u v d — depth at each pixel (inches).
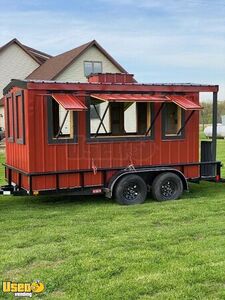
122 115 373.7
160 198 340.8
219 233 242.5
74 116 317.1
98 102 360.5
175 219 279.3
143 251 211.0
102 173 329.1
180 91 347.9
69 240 233.3
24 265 196.2
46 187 311.3
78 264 194.2
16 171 329.7
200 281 174.1
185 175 357.7
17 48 1216.2
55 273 184.2
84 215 294.4
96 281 175.0
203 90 357.1
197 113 358.9
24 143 309.1
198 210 305.0
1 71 1201.4
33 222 275.7
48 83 305.4
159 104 342.3
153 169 337.4
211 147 371.2
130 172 329.4
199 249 212.8
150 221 274.2
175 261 196.7
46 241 232.8
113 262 195.8
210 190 388.5
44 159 308.7
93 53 1097.4
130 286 169.3
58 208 319.3
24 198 359.9
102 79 354.9
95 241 230.4
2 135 1011.9
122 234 243.6
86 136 321.7
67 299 159.8
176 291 164.9
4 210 313.7
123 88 328.5
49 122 308.8
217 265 190.2
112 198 349.7
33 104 303.3
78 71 1083.3
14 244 227.6
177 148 352.8
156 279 175.6
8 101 352.2
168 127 353.7
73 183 319.9
